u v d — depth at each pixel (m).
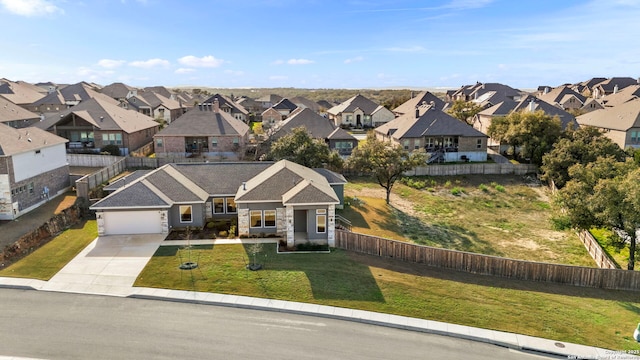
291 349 16.50
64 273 22.34
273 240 27.77
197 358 15.70
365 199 40.09
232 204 31.34
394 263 25.27
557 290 23.03
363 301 20.53
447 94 128.88
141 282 21.55
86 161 45.66
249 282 21.84
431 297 21.36
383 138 61.16
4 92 77.06
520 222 36.53
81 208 31.66
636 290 23.27
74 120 49.56
